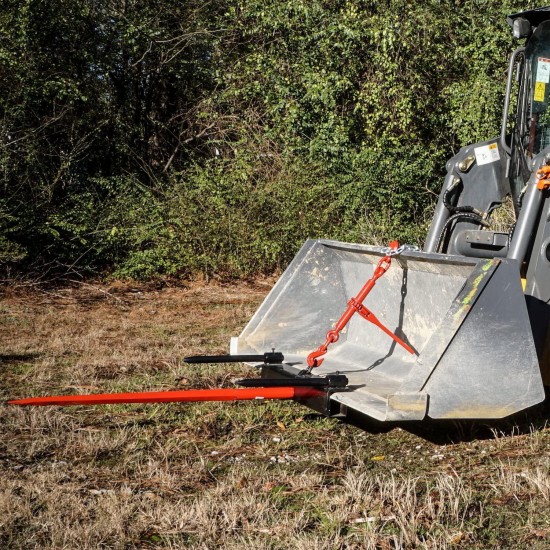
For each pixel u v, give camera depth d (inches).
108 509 146.3
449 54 606.2
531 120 216.5
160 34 613.0
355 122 611.8
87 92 557.6
